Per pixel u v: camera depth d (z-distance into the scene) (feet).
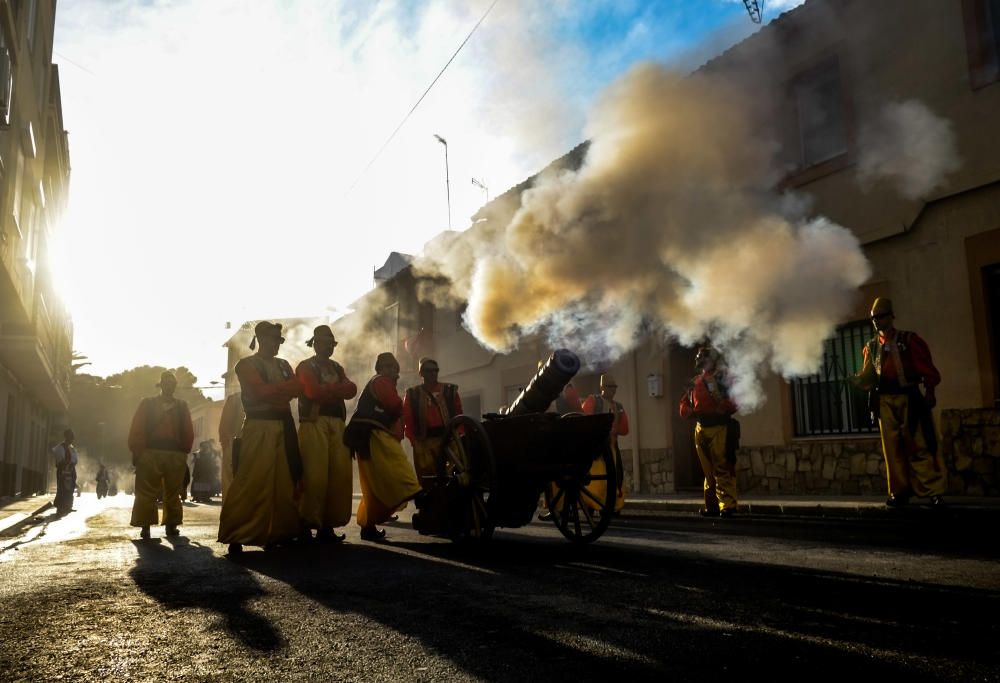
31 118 58.44
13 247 49.32
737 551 17.11
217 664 8.25
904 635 9.14
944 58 29.96
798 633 9.26
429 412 21.74
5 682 7.72
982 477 27.20
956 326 29.09
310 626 9.90
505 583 12.98
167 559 17.17
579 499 18.65
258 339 19.69
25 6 53.47
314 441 20.44
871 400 22.74
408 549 18.45
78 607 11.40
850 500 27.86
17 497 70.59
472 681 7.54
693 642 8.87
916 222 30.55
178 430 24.35
